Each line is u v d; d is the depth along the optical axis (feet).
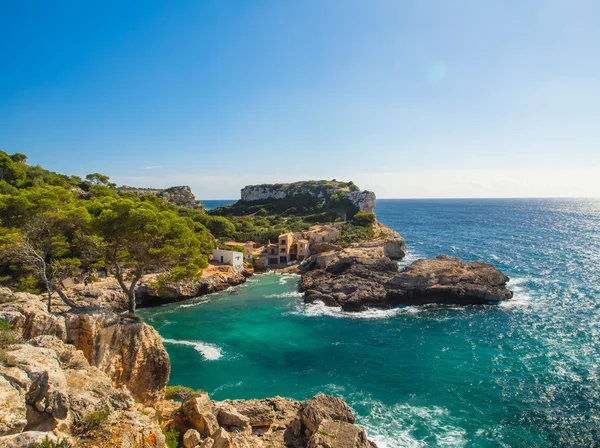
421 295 246.88
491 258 393.91
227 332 196.85
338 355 167.02
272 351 172.04
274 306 245.04
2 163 295.07
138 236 109.09
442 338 185.78
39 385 50.47
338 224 475.31
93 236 117.60
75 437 49.75
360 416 119.96
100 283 227.61
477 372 148.46
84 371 67.56
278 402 111.24
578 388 134.51
